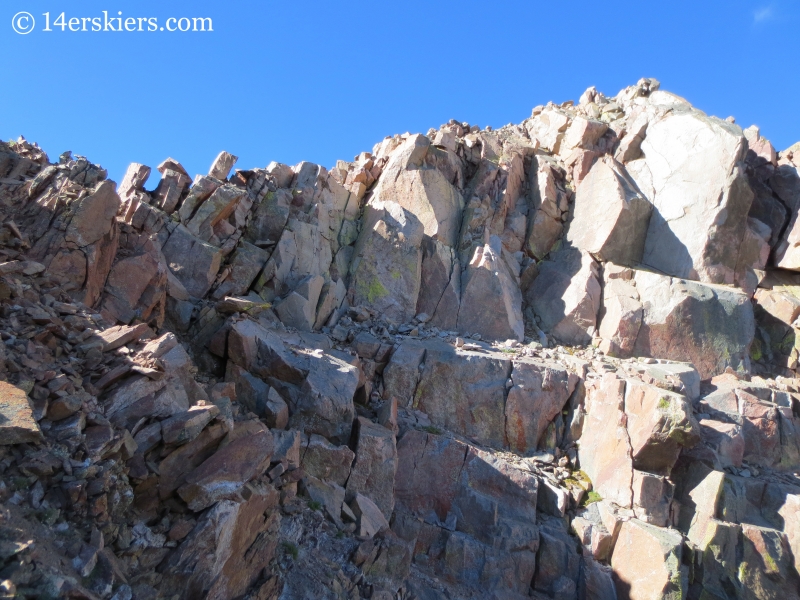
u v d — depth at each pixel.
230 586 7.70
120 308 11.15
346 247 18.00
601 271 18.58
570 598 11.54
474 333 17.00
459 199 19.77
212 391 10.48
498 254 18.34
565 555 11.88
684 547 12.06
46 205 11.05
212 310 13.23
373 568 9.94
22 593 4.95
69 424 6.96
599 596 11.53
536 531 12.05
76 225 10.80
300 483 10.38
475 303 17.27
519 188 21.06
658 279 17.59
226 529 7.64
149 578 6.80
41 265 9.91
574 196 20.61
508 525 12.02
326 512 10.26
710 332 17.09
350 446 11.95
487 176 20.27
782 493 13.22
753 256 19.33
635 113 21.78
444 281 17.58
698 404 15.34
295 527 9.55
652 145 20.52
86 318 9.25
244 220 15.95
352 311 16.39
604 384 14.31
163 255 13.18
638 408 13.44
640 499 12.65
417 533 11.72
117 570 6.23
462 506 12.33
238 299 13.44
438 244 18.02
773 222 20.27
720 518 12.68
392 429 12.90
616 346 16.91
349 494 11.12
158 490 7.61
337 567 9.36
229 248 15.13
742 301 17.42
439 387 14.47
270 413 11.28
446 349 15.08
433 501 12.45
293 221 16.59
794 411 15.84
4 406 6.40
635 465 13.12
